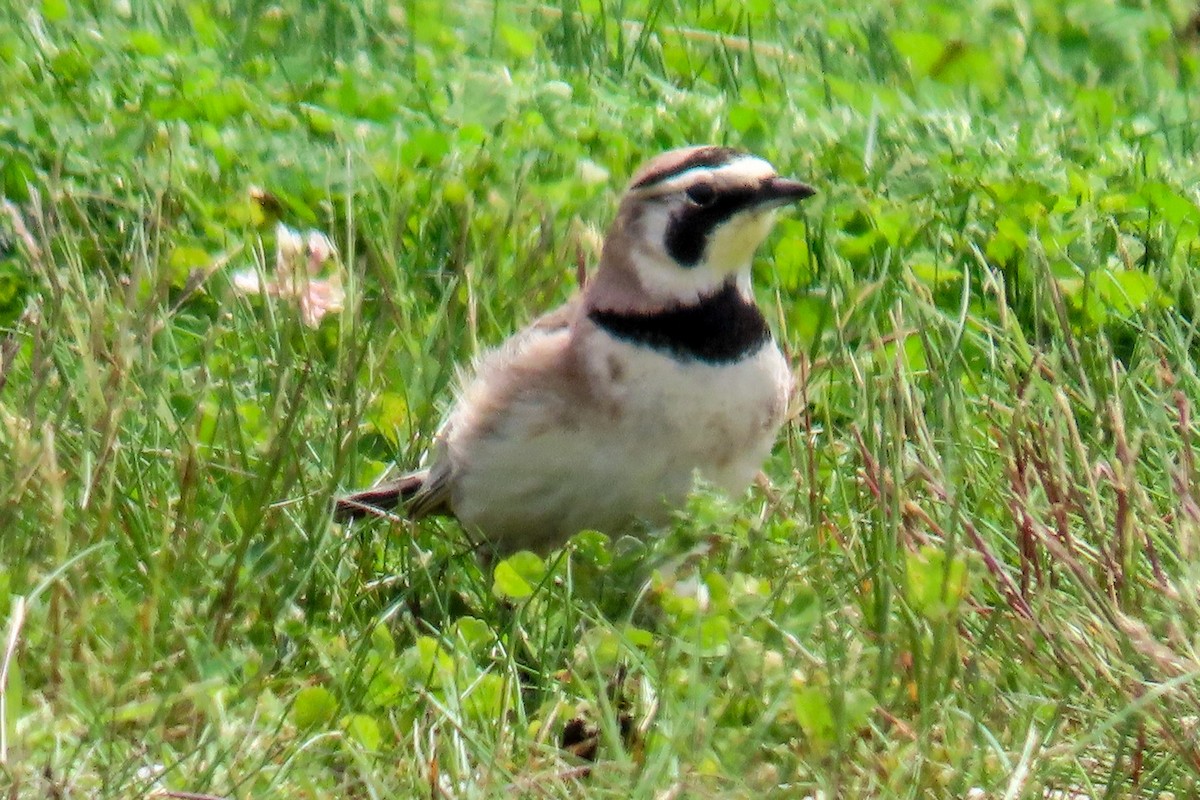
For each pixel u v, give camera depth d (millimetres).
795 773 8453
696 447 10078
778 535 10227
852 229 13633
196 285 11867
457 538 11203
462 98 15500
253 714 8797
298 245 13117
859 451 10859
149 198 13469
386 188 13742
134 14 17484
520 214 13367
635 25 18109
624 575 9883
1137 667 8945
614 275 10086
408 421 11484
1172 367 12227
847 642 9273
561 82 15852
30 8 16578
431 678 9078
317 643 9203
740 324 10102
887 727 8836
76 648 9102
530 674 9672
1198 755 8391
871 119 15234
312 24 17438
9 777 7996
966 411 11414
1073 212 13867
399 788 8484
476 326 12055
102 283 11867
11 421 10320
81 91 15180
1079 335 12758
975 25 18828
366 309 12867
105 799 8008
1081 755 8758
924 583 9203
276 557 10031
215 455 10961
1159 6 20047
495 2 17766
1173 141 16438
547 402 10031
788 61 17297
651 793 8055
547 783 8375
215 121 14922
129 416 10750
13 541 9617
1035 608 9398
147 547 9938
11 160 13914
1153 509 10086
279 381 10898
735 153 10203
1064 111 16594
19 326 11438
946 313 12930
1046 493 10094
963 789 8305
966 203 13930
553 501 10250
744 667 8773
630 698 9133
